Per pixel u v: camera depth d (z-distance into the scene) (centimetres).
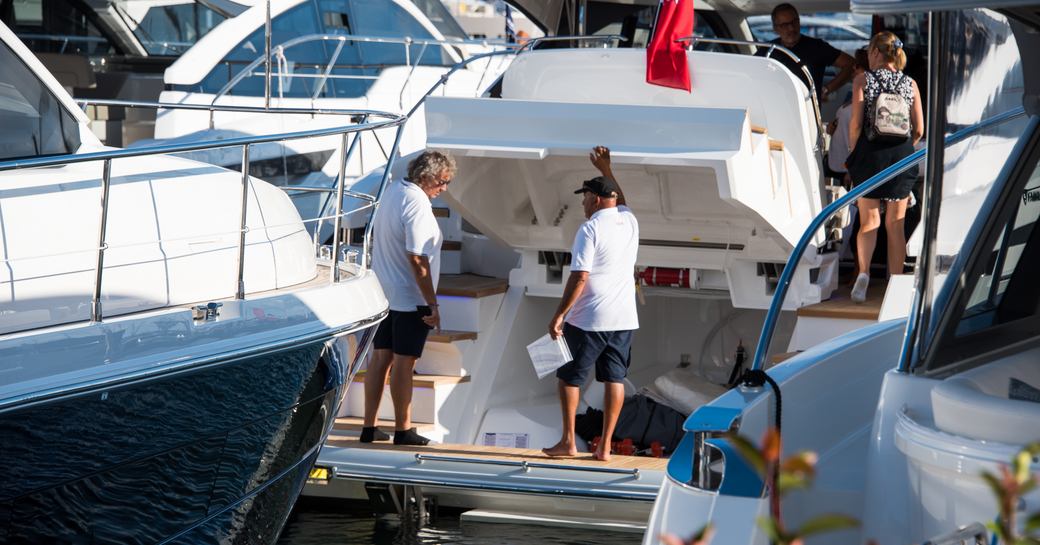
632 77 2397
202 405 1496
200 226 1572
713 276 2491
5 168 1338
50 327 1402
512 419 2445
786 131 2330
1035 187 1155
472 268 2733
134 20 4394
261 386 1562
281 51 3353
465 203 2327
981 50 1030
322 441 1767
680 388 2559
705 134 2028
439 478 2077
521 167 2331
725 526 1050
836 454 1281
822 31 3847
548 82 2461
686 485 1101
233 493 1605
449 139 2169
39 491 1387
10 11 4178
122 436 1427
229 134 2983
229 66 3578
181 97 3425
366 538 2070
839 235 2547
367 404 2244
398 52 3962
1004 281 1166
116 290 1457
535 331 2608
